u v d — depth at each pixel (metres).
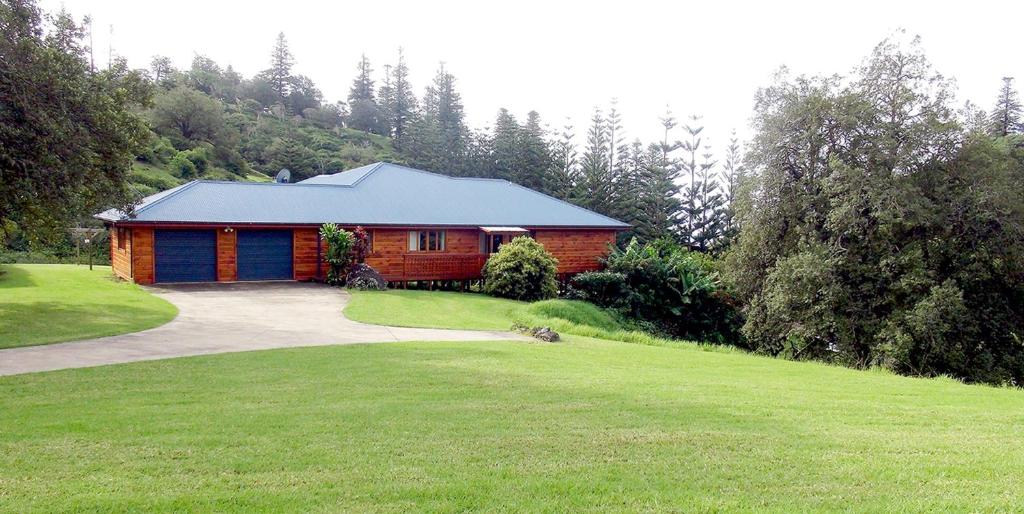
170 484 4.79
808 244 22.22
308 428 6.48
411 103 101.25
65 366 10.09
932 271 19.73
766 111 24.11
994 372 20.14
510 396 8.31
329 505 4.42
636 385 9.45
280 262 26.08
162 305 18.09
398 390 8.57
